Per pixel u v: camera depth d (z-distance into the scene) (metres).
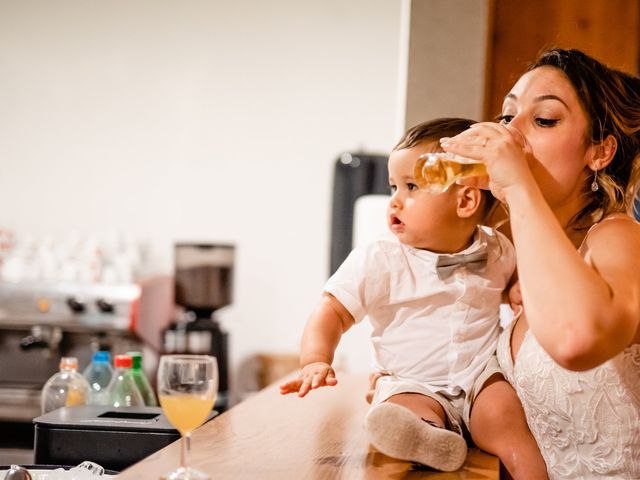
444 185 1.56
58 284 4.91
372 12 5.86
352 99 5.88
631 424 1.55
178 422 1.35
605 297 1.30
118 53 6.04
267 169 5.95
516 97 1.65
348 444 1.63
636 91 1.69
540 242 1.34
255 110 5.95
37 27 6.07
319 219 5.90
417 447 1.44
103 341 4.88
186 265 5.21
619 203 1.65
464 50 2.70
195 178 6.00
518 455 1.68
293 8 5.91
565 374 1.57
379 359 1.87
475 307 1.83
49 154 6.09
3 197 6.11
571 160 1.61
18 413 4.69
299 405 2.06
